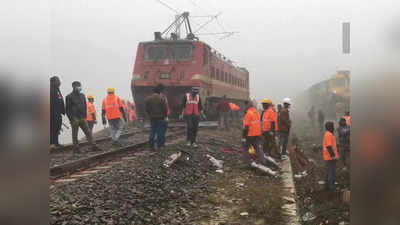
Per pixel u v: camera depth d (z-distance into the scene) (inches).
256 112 343.3
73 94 346.6
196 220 185.5
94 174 251.8
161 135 374.9
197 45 631.2
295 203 227.1
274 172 312.3
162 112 363.3
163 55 634.2
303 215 200.4
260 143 345.1
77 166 281.7
